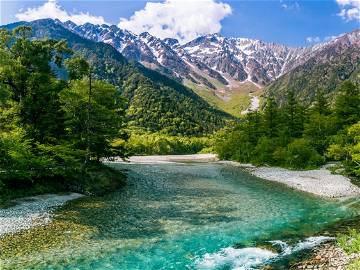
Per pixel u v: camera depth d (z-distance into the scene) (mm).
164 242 24000
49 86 44969
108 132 46906
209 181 54906
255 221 29609
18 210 30656
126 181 52594
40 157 38500
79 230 26172
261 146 85000
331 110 88812
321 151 76250
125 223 28484
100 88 45719
